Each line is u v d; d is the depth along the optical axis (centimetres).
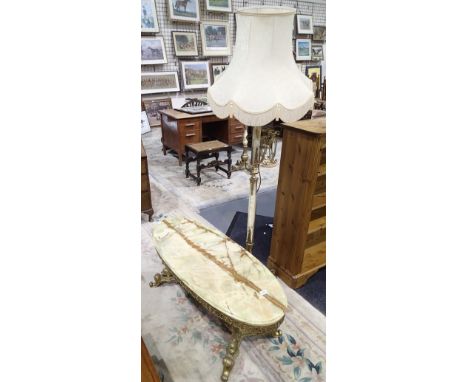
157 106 447
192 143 365
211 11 434
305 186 155
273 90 115
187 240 158
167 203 285
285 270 183
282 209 174
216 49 455
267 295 126
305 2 503
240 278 134
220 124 416
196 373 133
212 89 129
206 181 334
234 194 306
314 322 159
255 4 461
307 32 515
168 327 155
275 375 132
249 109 114
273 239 187
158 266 200
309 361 138
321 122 159
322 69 542
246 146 146
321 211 169
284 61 119
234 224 254
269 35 113
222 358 139
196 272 137
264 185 329
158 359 138
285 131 158
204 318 161
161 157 398
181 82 450
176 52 430
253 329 117
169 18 415
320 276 190
